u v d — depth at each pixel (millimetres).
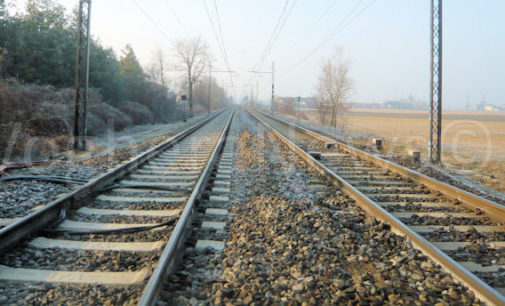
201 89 88500
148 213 5715
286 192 7219
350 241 4652
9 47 21688
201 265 3941
